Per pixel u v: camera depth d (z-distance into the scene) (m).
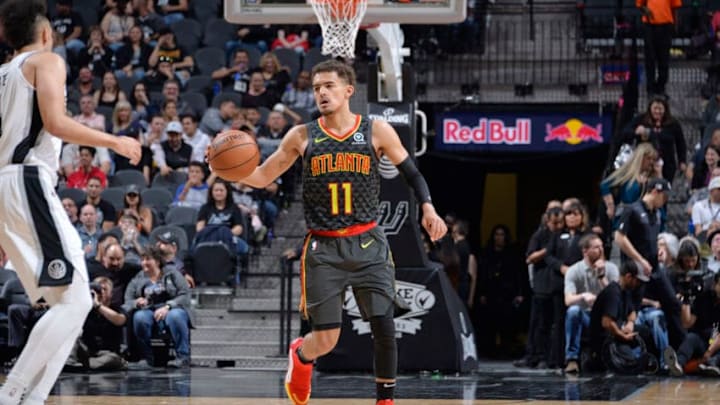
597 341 14.23
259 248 18.11
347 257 7.50
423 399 10.12
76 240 7.23
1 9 7.35
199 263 16.69
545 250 15.50
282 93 21.09
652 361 13.98
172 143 19.45
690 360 13.91
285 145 7.71
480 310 19.59
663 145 17.73
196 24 24.05
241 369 14.85
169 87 20.77
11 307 14.66
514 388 11.47
